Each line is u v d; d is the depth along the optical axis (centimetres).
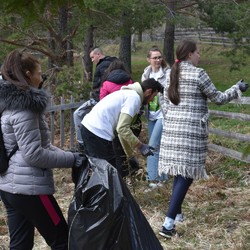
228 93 428
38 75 308
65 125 883
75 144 800
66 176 628
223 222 466
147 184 575
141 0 1277
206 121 434
